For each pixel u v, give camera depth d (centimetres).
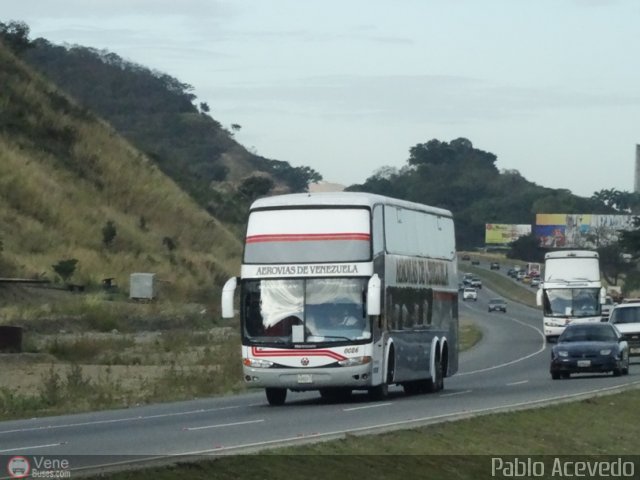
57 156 17388
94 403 6338
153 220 18075
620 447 4725
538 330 18350
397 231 6303
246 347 5803
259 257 5875
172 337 11169
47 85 19200
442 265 7200
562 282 13825
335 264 5797
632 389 6462
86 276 14362
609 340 8200
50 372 7338
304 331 5753
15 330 9131
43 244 14700
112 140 19075
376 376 5841
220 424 4750
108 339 10631
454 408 5394
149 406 6200
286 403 6147
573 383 7431
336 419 4884
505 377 8438
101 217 16562
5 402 6244
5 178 15438
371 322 5756
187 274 16575
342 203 5872
